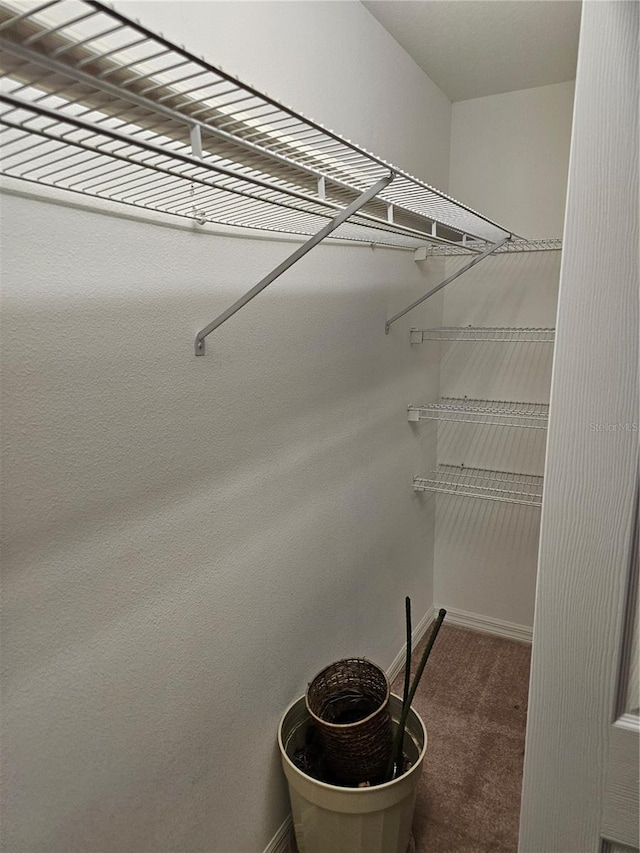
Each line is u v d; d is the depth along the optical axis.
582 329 0.49
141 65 0.96
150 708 1.11
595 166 0.47
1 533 0.82
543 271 2.32
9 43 0.43
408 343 2.24
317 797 1.37
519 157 2.30
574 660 0.53
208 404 1.21
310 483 1.63
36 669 0.89
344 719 1.62
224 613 1.31
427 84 2.16
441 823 1.67
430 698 2.19
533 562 2.51
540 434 2.43
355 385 1.85
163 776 1.16
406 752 1.61
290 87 1.37
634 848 0.53
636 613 0.51
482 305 2.48
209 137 0.73
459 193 2.46
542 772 0.56
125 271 0.98
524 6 1.68
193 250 1.13
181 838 1.23
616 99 0.45
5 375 0.81
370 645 2.12
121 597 1.03
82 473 0.94
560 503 0.51
